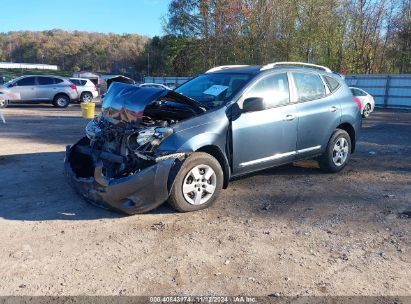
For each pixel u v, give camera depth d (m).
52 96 22.17
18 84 21.58
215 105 5.43
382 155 8.73
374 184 6.35
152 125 4.93
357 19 38.09
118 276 3.57
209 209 5.16
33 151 8.82
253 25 35.66
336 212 5.11
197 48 41.09
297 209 5.21
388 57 39.22
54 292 3.32
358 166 7.61
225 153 5.28
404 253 4.02
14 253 3.97
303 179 6.57
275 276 3.57
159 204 4.80
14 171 6.98
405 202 5.49
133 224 4.68
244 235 4.41
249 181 6.43
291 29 35.97
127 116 5.04
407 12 37.03
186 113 5.29
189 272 3.64
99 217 4.88
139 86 5.39
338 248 4.11
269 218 4.89
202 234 4.42
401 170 7.31
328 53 38.22
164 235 4.39
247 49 36.22
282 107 5.88
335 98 6.77
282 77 6.03
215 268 3.71
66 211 5.06
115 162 4.94
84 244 4.18
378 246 4.16
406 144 10.27
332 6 36.56
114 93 5.48
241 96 5.47
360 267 3.74
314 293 3.32
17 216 4.90
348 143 7.04
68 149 5.86
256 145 5.57
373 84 27.66
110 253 3.99
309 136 6.29
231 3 35.78
